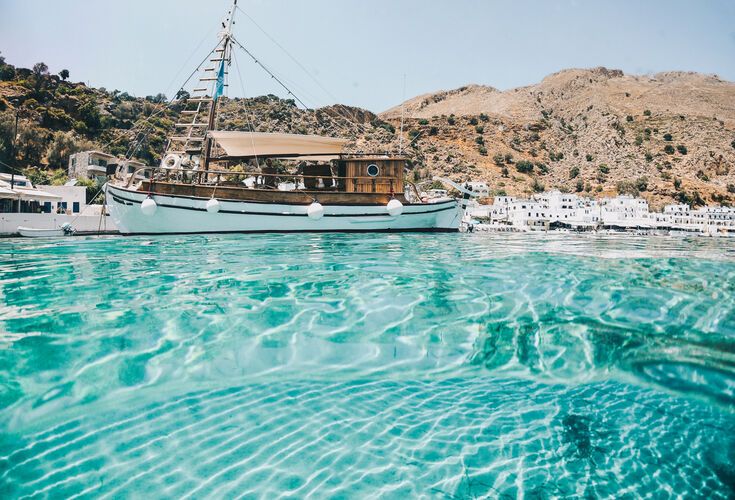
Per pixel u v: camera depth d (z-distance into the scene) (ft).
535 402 9.62
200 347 11.46
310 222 54.95
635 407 9.36
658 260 26.78
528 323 13.70
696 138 540.52
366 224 57.77
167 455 7.38
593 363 11.35
